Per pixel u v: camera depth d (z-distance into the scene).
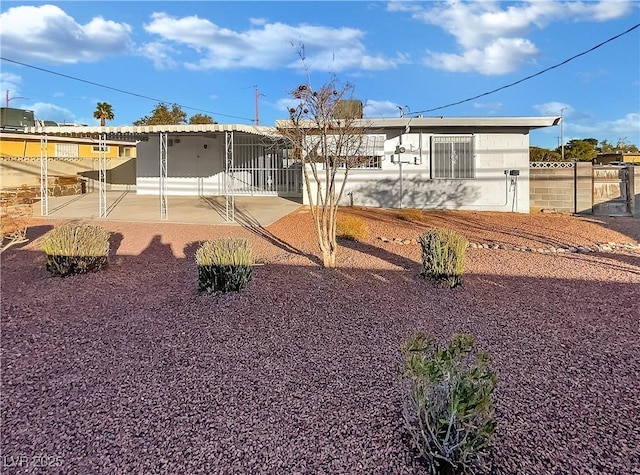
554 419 2.74
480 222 11.65
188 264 7.16
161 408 2.91
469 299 5.34
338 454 2.42
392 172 14.05
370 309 4.97
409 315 4.77
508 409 2.85
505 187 13.62
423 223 11.41
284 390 3.14
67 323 4.56
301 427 2.68
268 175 17.70
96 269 6.59
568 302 5.18
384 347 3.92
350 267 6.94
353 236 9.19
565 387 3.15
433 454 2.26
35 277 6.34
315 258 7.58
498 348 3.87
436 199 13.93
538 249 8.36
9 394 3.10
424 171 13.91
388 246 8.67
